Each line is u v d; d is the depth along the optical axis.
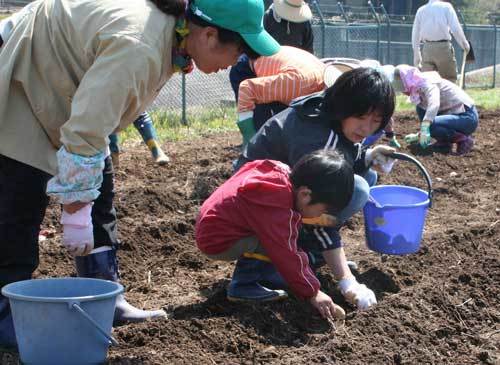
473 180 7.49
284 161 4.19
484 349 3.82
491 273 4.69
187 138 9.61
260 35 3.20
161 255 5.12
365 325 3.85
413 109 12.77
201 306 4.11
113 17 3.02
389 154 4.54
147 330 3.67
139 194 6.37
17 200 3.43
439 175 7.75
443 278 4.60
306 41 8.17
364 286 4.18
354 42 19.14
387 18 18.27
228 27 3.13
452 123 8.26
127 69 2.96
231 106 12.84
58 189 3.08
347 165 3.71
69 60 3.18
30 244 3.54
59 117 3.30
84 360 3.20
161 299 4.35
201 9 3.11
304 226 4.24
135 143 8.99
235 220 3.86
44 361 3.18
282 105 5.93
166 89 14.02
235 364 3.48
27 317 3.15
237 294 4.07
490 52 23.42
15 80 3.26
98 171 3.10
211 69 3.28
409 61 21.31
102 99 2.96
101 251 3.82
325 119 4.03
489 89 19.19
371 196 4.63
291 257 3.71
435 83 8.28
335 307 3.85
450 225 5.85
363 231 5.80
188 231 5.57
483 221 5.85
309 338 3.79
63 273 4.70
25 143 3.31
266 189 3.70
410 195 4.75
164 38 3.06
